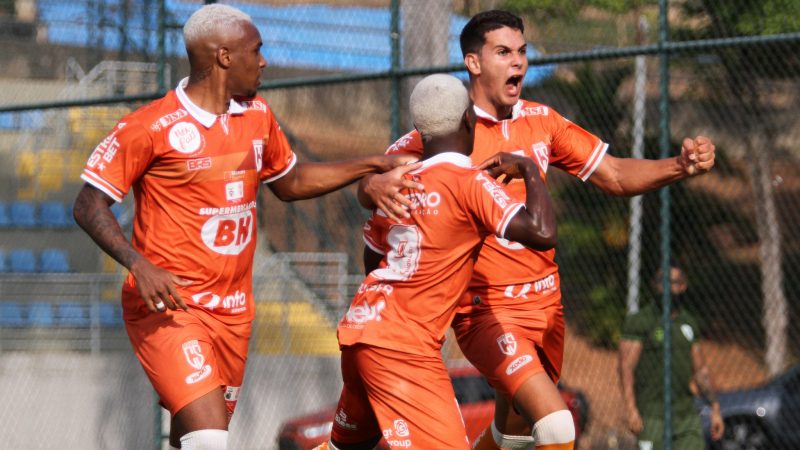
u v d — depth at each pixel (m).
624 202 38.75
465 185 15.66
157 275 15.70
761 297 48.91
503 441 19.83
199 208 16.80
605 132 38.69
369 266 17.28
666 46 28.33
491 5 37.72
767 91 40.50
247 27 16.83
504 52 18.38
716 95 42.03
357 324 16.61
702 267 41.31
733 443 39.12
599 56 28.75
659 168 18.69
